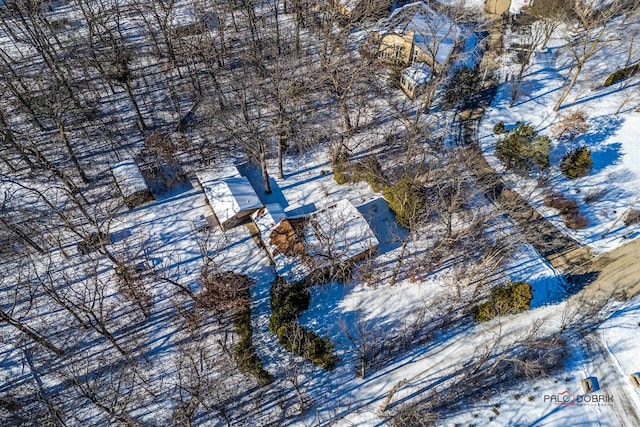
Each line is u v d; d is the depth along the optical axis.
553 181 47.56
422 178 46.88
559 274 40.50
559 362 35.66
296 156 50.59
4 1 57.44
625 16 58.31
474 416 33.31
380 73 56.56
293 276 39.69
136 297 37.03
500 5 68.25
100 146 50.72
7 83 46.78
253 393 34.47
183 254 42.16
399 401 34.16
